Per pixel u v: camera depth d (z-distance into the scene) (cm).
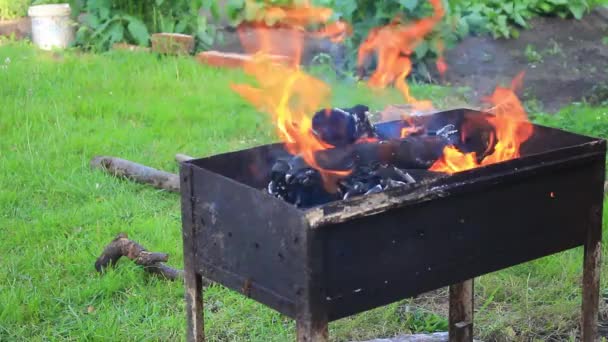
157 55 947
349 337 437
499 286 479
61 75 865
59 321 451
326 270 290
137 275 493
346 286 296
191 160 332
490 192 327
